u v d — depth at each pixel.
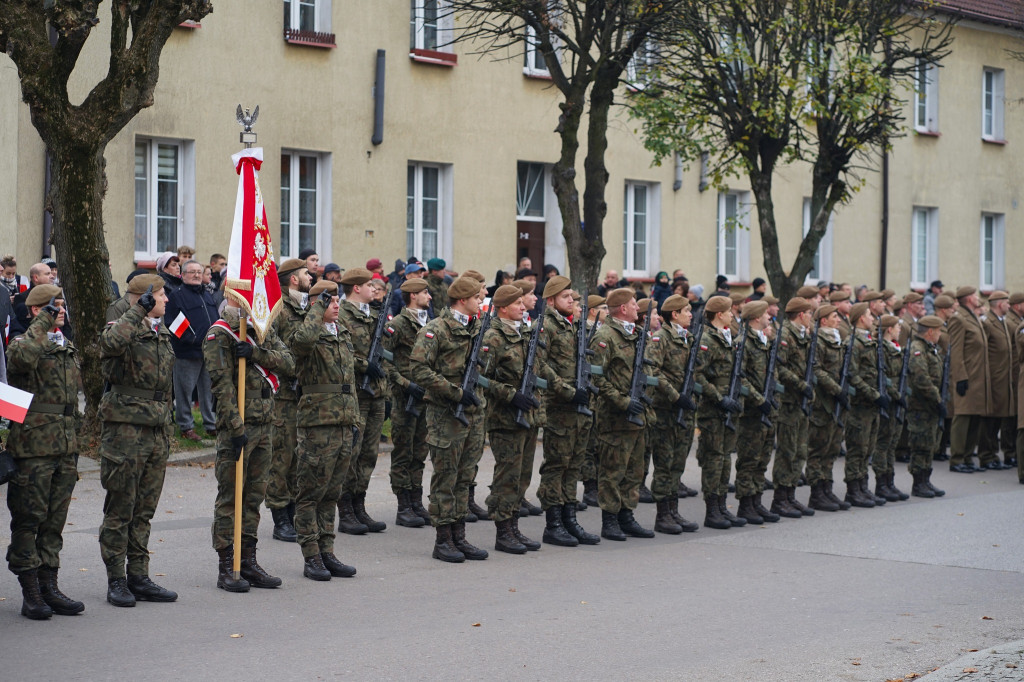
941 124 30.62
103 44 17.64
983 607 8.48
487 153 22.38
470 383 9.62
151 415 7.90
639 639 7.43
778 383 12.09
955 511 12.71
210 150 18.94
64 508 7.68
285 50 19.69
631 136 24.39
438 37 21.73
